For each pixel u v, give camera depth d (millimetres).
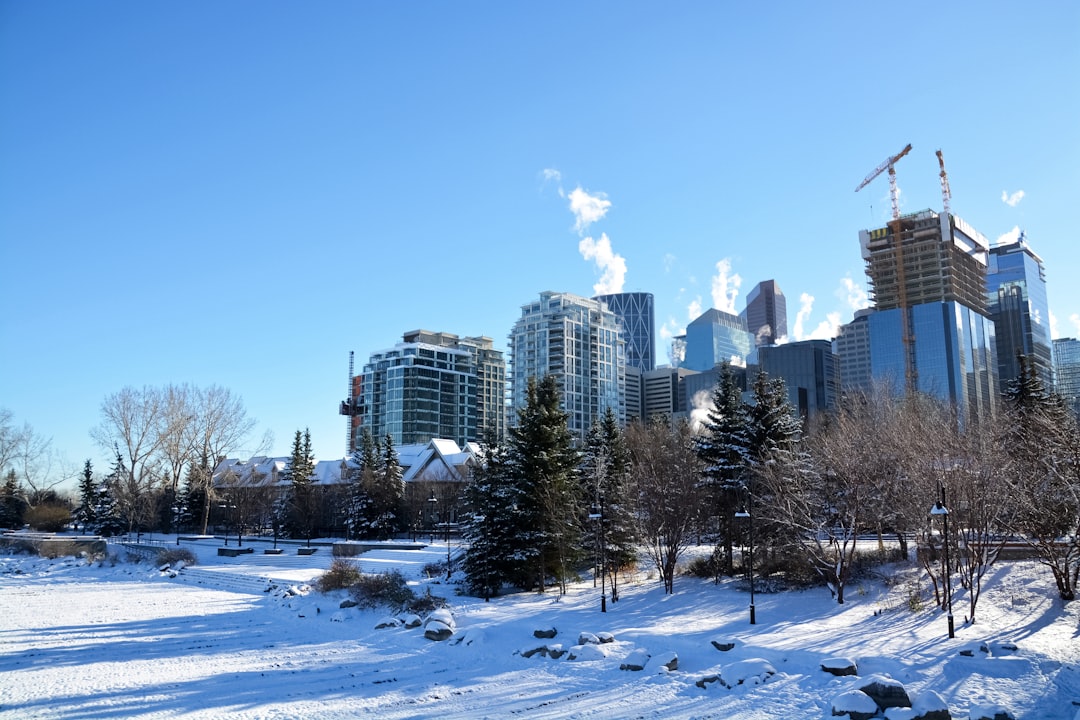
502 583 42500
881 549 42969
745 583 40281
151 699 21578
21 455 102188
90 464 105562
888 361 174375
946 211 199625
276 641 31312
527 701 20922
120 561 68500
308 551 69438
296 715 19859
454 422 194875
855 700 18297
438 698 21453
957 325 169875
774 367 167250
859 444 41656
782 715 18859
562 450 43219
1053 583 35156
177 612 40438
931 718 17578
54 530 104188
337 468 106812
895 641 27375
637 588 41125
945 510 29703
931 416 54188
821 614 33500
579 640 27469
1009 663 22203
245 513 94375
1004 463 35406
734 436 42781
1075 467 31266
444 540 74500
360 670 25344
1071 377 176375
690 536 42969
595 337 191625
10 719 19688
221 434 84562
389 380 188750
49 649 29688
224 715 19906
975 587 35469
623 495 44312
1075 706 18672
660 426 76250
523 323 190750
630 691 21578
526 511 41250
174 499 90875
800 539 37781
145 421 82438
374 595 38500
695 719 18781
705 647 26281
